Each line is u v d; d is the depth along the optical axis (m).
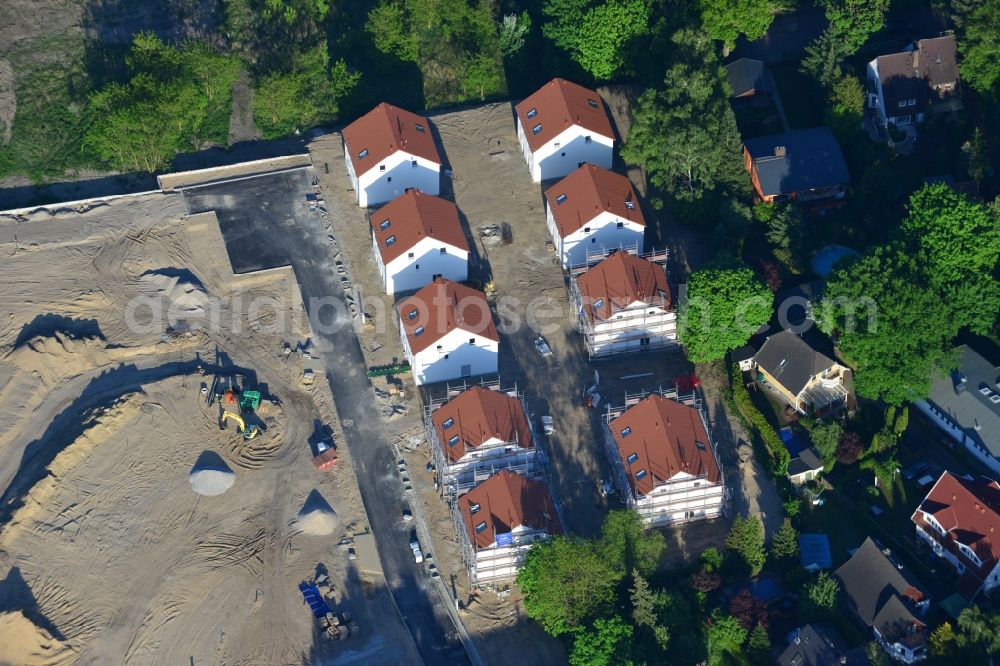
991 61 187.88
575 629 147.50
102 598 156.38
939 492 156.00
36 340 177.88
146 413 173.75
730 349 176.50
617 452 162.50
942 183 170.62
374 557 160.62
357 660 151.50
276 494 166.75
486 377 177.88
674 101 188.38
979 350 171.50
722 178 187.75
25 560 159.12
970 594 150.50
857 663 144.00
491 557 154.38
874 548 153.12
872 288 163.25
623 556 151.62
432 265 185.12
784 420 171.12
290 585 158.00
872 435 168.00
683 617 149.38
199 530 162.88
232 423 173.38
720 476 159.12
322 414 175.25
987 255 166.12
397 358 180.88
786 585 155.50
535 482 158.62
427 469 168.75
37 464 168.00
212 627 154.12
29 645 151.25
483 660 151.38
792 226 182.75
